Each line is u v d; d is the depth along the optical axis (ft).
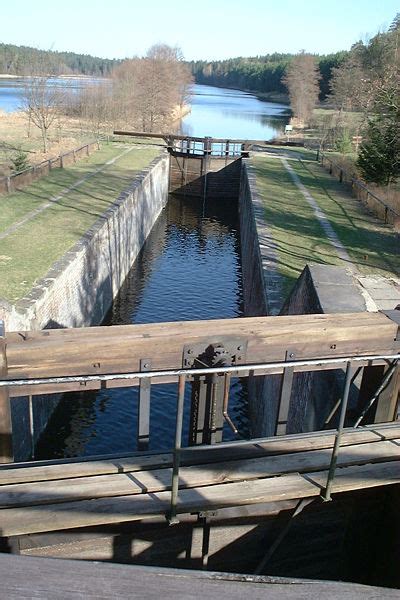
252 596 4.46
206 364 13.24
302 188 74.38
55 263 39.86
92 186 69.26
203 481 11.50
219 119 233.96
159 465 11.93
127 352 12.66
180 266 69.56
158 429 35.68
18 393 12.51
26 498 10.68
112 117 141.38
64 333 12.70
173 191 106.52
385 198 62.13
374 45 123.44
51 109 119.14
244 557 13.48
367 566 14.53
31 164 83.46
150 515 10.68
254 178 79.87
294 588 4.59
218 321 13.83
